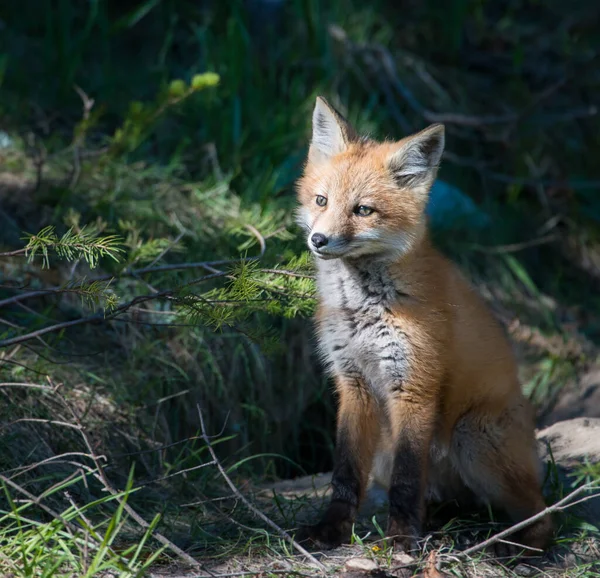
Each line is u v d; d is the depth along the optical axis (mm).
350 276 7152
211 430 10188
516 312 13570
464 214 14453
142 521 5977
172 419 9773
